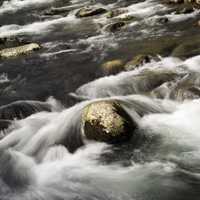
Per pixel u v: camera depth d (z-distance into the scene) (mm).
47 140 10234
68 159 9352
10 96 13812
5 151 10195
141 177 8250
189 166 8367
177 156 8711
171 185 7895
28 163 9547
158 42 15789
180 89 11273
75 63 15750
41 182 8703
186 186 7824
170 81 11938
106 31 19031
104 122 9367
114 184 8148
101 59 15555
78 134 9789
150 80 12133
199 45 14461
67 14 25297
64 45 18266
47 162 9477
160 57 14055
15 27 23859
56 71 15352
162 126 9898
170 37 16125
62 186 8414
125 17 20297
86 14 23250
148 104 10906
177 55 13945
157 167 8469
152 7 22000
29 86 14469
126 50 15789
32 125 11102
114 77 13234
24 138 10625
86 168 8844
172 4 21688
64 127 10352
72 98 12867
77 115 10344
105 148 9242
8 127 11297
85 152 9383
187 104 10727
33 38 20656
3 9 31750
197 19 18000
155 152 8945
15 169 9391
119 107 9875
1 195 8516
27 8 31047
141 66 13547
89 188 8188
